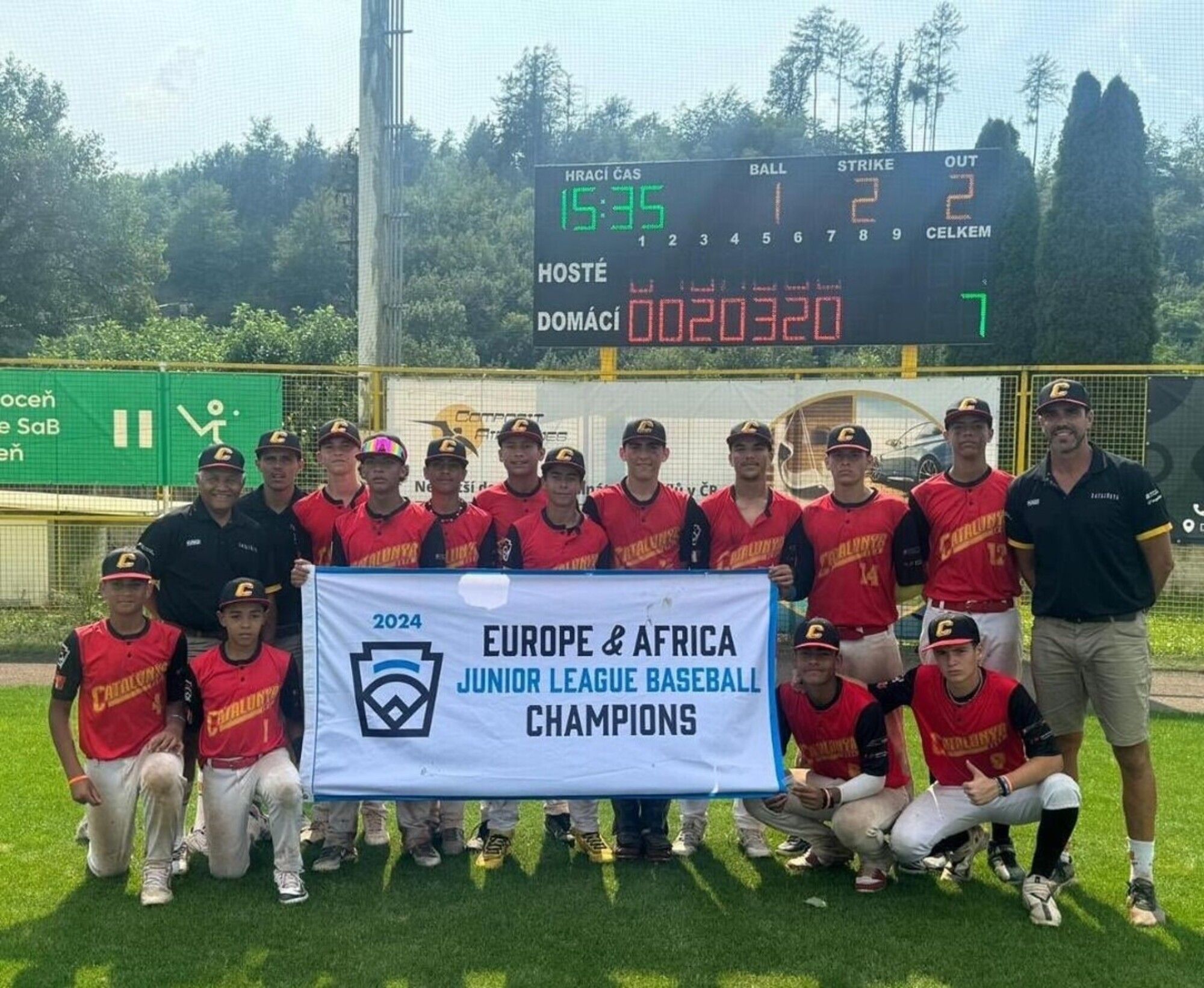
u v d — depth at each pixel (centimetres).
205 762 443
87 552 1034
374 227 1030
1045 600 443
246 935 395
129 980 359
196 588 476
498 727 441
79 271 4219
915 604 953
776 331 932
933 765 449
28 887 438
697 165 937
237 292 7381
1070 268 2311
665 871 467
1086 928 409
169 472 973
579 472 475
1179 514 902
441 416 989
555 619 447
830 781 464
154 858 425
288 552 502
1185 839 504
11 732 661
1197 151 7588
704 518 503
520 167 9006
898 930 406
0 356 3994
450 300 5209
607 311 952
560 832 506
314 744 434
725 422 977
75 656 432
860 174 916
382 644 443
